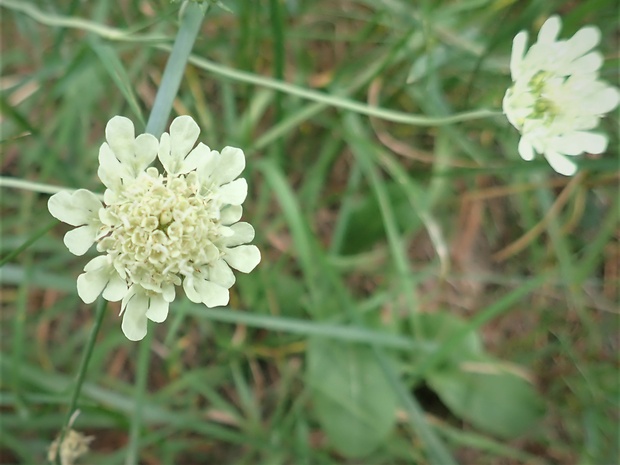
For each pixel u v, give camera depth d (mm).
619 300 168
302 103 159
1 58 157
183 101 150
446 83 153
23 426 141
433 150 166
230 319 125
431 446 125
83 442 102
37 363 152
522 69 83
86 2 153
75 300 153
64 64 145
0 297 156
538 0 121
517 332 171
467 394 146
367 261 158
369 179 154
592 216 169
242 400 150
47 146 148
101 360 148
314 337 144
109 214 72
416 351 149
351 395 139
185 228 72
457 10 140
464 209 172
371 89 153
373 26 147
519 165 131
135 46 146
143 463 154
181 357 157
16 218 154
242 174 139
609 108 85
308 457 144
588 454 151
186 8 93
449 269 171
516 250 166
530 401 145
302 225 134
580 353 165
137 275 72
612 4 143
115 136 72
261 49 161
